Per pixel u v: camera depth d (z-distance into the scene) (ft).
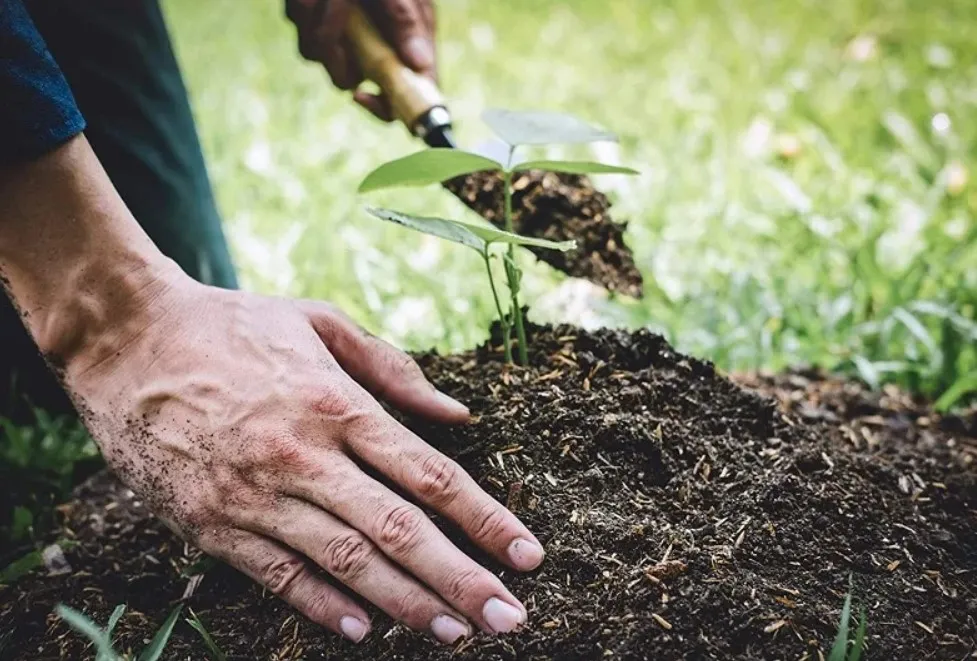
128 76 3.04
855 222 3.75
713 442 2.26
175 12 7.72
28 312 2.08
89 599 2.23
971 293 3.15
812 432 2.39
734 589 2.00
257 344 2.08
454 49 6.64
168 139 3.12
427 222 2.12
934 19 6.37
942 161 4.25
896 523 2.20
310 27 2.81
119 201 2.10
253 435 2.01
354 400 2.04
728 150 4.73
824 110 5.08
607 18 7.32
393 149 4.86
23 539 2.52
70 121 2.03
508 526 2.00
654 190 4.25
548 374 2.30
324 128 5.20
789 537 2.11
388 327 3.17
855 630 1.98
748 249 3.70
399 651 1.98
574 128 2.32
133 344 2.09
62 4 2.92
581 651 1.93
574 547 2.04
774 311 3.20
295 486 2.00
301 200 4.24
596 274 2.52
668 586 2.00
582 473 2.15
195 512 2.05
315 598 2.02
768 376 3.00
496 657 1.93
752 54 6.14
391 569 1.97
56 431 2.85
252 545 2.04
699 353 3.08
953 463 2.51
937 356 2.96
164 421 2.06
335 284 3.44
